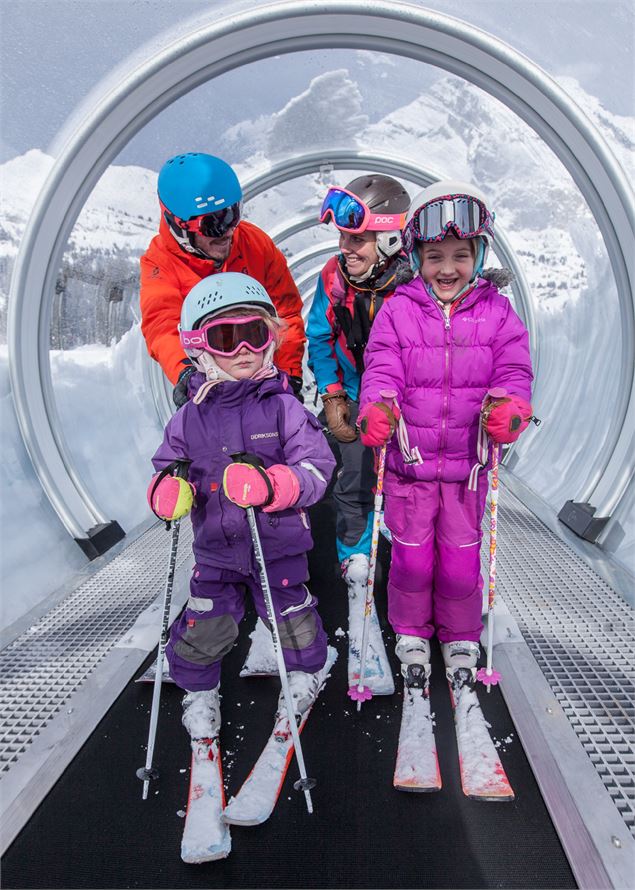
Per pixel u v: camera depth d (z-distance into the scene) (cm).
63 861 187
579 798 196
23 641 303
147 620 313
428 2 342
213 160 228
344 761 217
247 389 199
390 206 258
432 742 215
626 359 383
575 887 171
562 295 615
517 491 479
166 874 181
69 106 371
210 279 198
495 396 204
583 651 274
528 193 601
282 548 205
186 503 188
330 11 306
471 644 241
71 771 221
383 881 175
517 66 318
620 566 352
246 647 288
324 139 549
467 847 184
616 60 406
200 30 315
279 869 181
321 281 290
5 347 423
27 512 395
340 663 271
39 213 362
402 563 235
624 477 384
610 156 331
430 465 223
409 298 219
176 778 216
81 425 529
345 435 288
